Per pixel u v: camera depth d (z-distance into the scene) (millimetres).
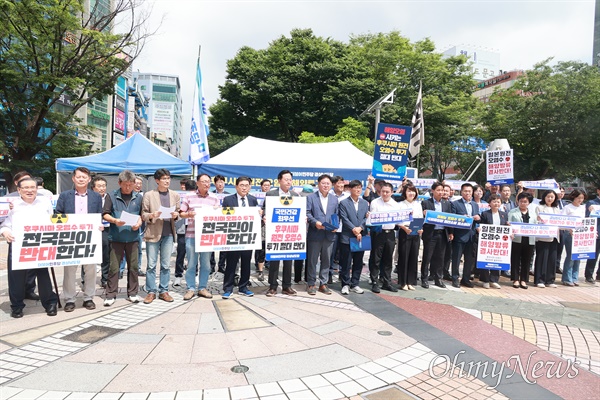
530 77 27234
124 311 5387
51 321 4941
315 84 27219
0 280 7207
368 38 32219
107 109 45344
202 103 9852
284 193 6664
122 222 5395
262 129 30891
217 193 7953
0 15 15445
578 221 7910
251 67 28297
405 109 25766
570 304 6516
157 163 9969
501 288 7559
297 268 7453
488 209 7754
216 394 3295
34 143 17812
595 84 24641
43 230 4961
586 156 25922
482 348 4488
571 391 3566
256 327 4898
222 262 8172
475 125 31141
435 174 36375
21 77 16469
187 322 5000
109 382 3434
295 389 3430
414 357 4180
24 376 3504
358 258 6688
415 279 7219
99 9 21031
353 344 4469
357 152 12180
